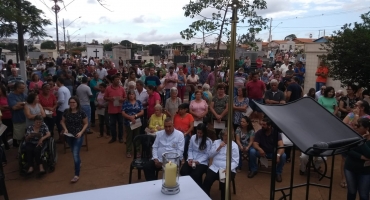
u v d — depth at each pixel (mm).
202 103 6328
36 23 8438
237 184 5000
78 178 5105
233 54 1789
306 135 2273
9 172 5414
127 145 6195
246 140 5512
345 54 7418
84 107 7363
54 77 8352
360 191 3695
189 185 2537
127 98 6219
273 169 2795
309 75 12992
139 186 2520
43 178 5184
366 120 3611
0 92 6395
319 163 5273
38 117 5227
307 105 2707
